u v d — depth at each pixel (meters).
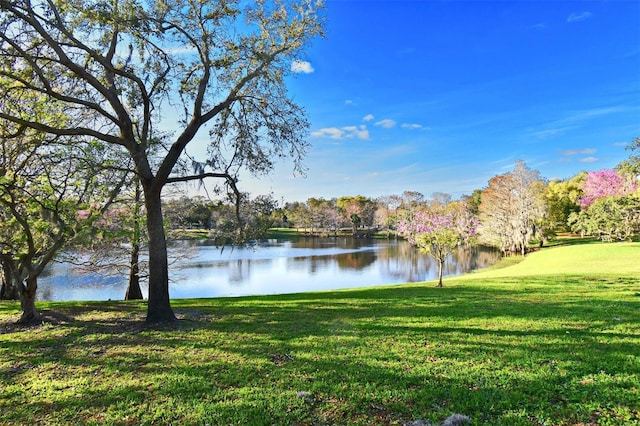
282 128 9.88
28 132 8.95
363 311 9.68
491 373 4.77
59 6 7.76
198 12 8.69
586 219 36.81
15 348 6.68
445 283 17.25
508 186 44.19
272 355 5.88
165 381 4.90
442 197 88.50
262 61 9.27
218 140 9.91
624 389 4.16
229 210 11.25
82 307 11.26
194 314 9.58
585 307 9.07
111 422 3.86
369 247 61.84
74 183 9.12
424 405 3.98
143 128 8.76
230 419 3.82
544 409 3.80
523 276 17.77
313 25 9.62
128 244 16.55
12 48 7.87
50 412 4.13
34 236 9.53
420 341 6.40
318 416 3.83
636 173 29.16
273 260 43.97
